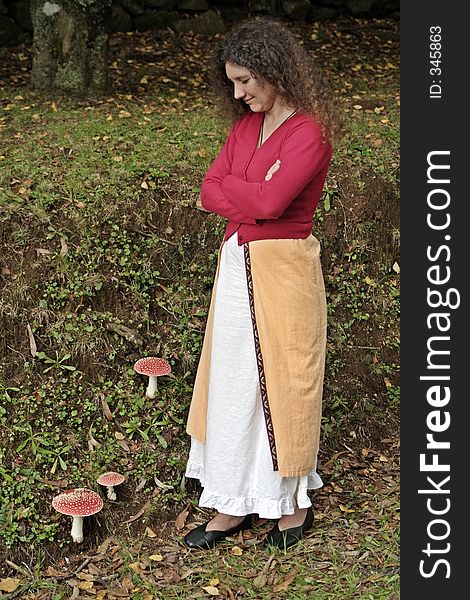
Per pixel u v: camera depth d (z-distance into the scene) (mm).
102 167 5359
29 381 4297
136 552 3812
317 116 3311
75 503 3697
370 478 4398
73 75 7148
